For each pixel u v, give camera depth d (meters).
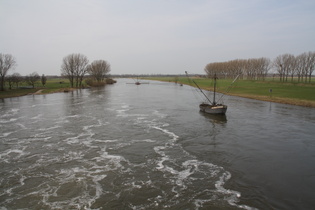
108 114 43.94
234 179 18.22
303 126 33.84
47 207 14.63
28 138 28.67
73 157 22.61
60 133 30.86
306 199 15.48
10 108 51.72
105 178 18.36
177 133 30.83
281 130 31.97
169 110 48.44
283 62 121.69
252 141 27.52
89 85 135.12
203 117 40.88
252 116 41.03
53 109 50.06
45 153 23.69
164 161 21.69
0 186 17.27
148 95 81.25
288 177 18.58
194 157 22.70
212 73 199.25
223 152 24.02
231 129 32.75
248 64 160.88
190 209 14.31
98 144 26.39
